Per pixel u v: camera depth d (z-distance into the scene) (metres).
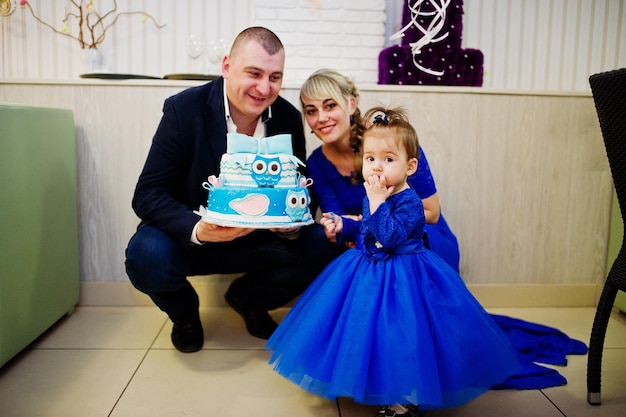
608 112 1.22
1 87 1.96
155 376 1.49
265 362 1.60
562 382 1.48
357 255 1.35
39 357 1.60
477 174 2.09
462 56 2.15
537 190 2.11
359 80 2.36
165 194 1.58
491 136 2.07
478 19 2.46
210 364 1.57
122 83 1.96
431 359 1.17
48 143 1.74
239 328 1.86
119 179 2.01
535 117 2.08
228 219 1.33
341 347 1.20
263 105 1.54
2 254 1.47
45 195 1.72
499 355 1.27
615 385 1.48
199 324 1.71
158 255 1.51
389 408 1.25
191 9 2.35
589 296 2.17
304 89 1.65
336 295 1.29
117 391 1.40
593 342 1.36
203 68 2.38
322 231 1.71
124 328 1.84
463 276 2.13
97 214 2.02
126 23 2.33
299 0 2.32
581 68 2.52
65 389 1.41
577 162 2.12
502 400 1.39
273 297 1.75
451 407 1.26
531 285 2.15
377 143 1.29
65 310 1.90
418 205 1.31
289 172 1.40
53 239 1.79
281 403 1.36
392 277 1.27
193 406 1.33
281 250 1.68
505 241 2.13
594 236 2.16
